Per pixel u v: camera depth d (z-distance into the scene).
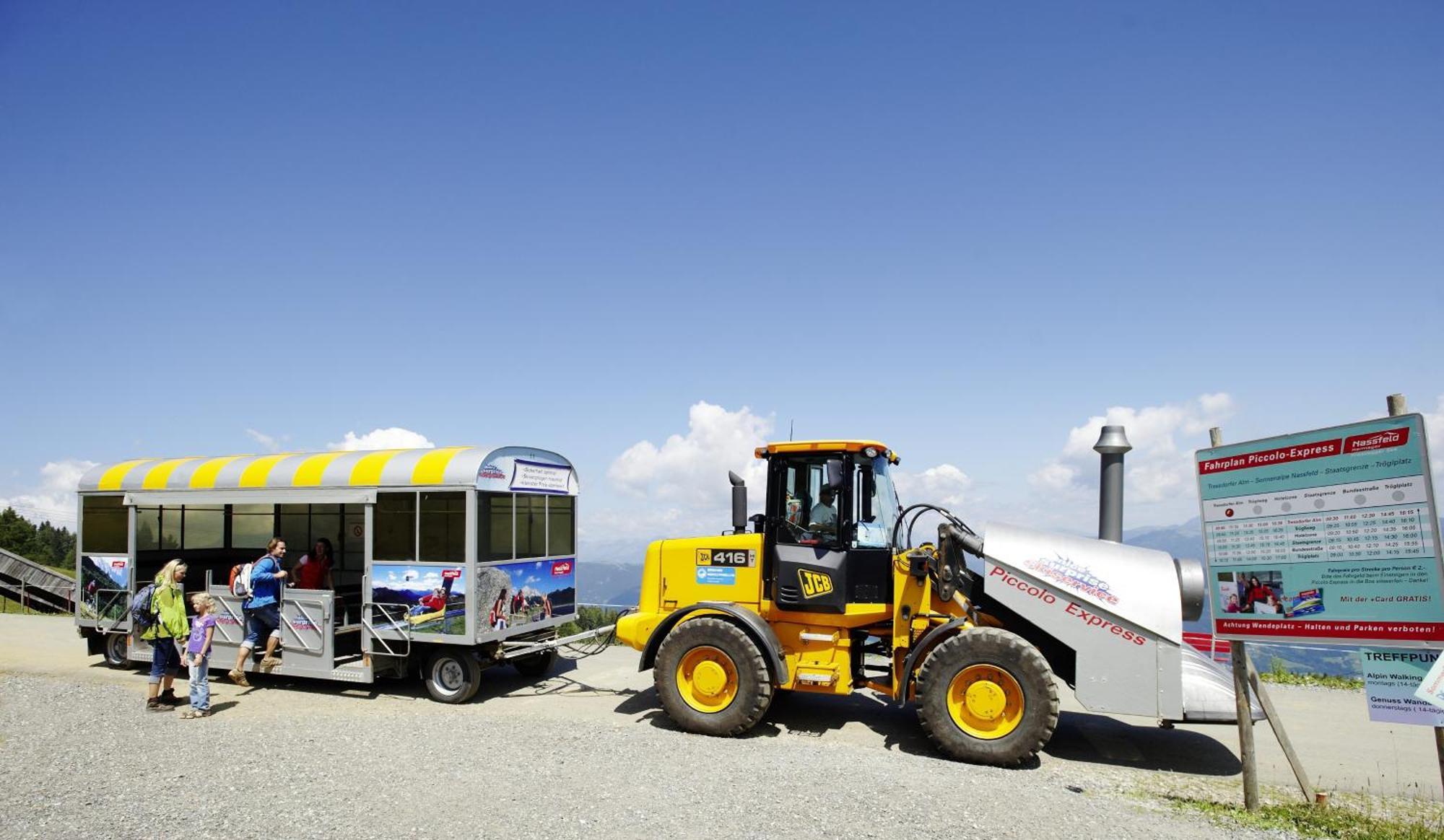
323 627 9.38
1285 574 5.29
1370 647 4.96
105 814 5.22
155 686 8.41
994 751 6.58
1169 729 7.98
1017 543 7.05
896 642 7.49
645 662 7.97
